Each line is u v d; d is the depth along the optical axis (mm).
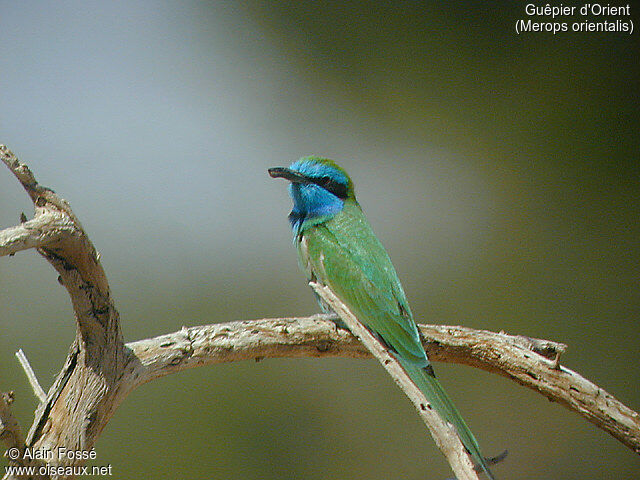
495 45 13836
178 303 11570
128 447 10914
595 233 13055
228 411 11297
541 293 12688
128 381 6223
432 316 12398
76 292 5770
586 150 13453
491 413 11672
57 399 5949
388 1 13664
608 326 12625
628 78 13766
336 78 13258
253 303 11680
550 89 13797
